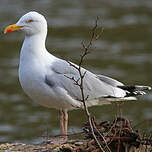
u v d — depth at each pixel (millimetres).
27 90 9875
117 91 10328
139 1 32562
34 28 9953
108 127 8758
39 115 17094
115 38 25500
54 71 9844
